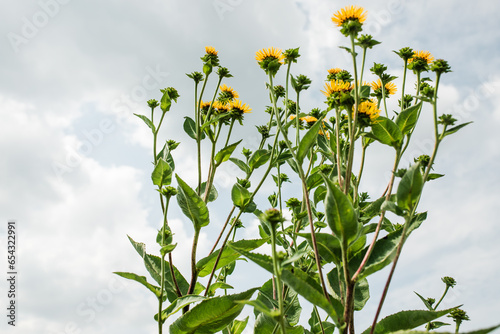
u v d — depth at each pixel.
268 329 1.36
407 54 1.23
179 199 1.30
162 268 1.25
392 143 1.17
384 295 1.07
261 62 1.29
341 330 1.05
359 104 1.18
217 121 1.41
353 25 1.16
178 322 1.26
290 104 1.44
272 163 1.34
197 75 1.41
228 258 1.38
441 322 1.27
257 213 1.47
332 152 1.33
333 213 1.08
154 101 1.49
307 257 1.45
